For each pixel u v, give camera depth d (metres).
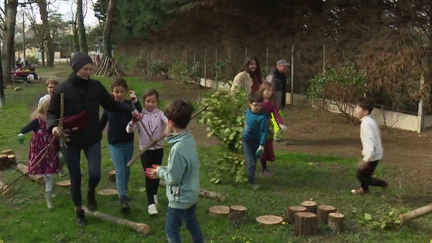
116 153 5.28
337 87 11.99
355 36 16.05
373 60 11.62
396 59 11.03
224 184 6.55
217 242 4.54
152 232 4.81
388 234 4.76
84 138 4.79
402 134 10.59
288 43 19.52
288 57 16.95
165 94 19.98
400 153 8.72
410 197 6.01
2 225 4.96
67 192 6.15
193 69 23.19
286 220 5.13
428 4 12.78
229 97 6.68
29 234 4.70
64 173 6.98
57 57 96.56
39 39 60.22
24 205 5.65
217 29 27.95
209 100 6.67
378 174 7.12
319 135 10.62
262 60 19.66
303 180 6.80
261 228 4.90
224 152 6.69
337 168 7.47
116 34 45.44
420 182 6.70
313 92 13.19
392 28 13.83
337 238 4.66
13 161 7.46
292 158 8.12
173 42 33.25
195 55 26.22
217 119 6.62
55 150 5.48
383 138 10.20
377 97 12.15
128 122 5.17
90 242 4.56
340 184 6.60
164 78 29.83
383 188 6.18
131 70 36.94
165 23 31.89
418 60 10.65
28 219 5.15
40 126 5.53
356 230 4.88
